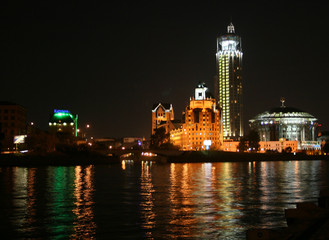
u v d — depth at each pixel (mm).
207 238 35312
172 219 43688
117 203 55688
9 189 73875
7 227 40312
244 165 197375
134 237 35906
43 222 42562
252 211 48562
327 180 96062
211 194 66000
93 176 109812
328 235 17906
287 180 96500
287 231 18750
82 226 40531
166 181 92875
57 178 100938
